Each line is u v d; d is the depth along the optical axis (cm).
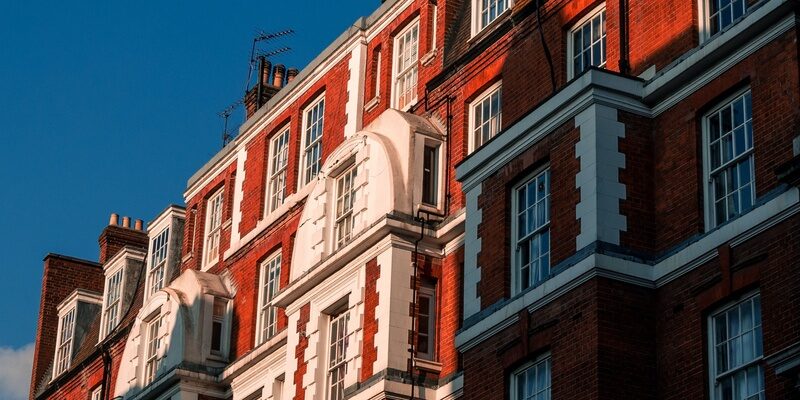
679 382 2708
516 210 3105
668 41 2986
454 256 3450
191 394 4284
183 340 4334
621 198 2866
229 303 4425
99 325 5388
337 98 4150
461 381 3269
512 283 3053
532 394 2909
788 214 2575
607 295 2780
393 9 4019
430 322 3438
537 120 3050
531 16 3409
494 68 3500
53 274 5938
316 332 3638
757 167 2678
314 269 3656
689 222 2797
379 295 3422
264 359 4106
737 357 2628
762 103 2700
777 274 2564
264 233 4341
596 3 3241
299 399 3641
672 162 2873
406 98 3881
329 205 3722
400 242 3456
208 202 4816
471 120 3569
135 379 4538
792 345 2444
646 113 2953
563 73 3281
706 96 2833
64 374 5409
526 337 2919
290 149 4334
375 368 3362
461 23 3766
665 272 2797
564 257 2891
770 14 2705
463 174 3250
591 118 2916
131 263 5334
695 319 2709
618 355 2744
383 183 3522
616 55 3123
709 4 2948
